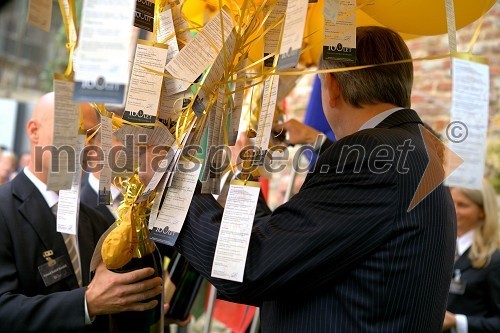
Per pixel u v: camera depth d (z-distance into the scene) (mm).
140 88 1343
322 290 1379
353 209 1320
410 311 1343
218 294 1498
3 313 1604
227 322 2814
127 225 1460
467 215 2588
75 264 1812
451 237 1466
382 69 1494
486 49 3797
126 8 1018
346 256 1318
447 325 2424
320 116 2604
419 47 4062
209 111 1359
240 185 1289
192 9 1677
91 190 2238
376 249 1335
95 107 1380
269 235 1339
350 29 1301
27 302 1618
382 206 1319
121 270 1528
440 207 1421
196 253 1354
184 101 1406
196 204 1397
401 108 1507
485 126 1048
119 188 1584
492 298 2482
